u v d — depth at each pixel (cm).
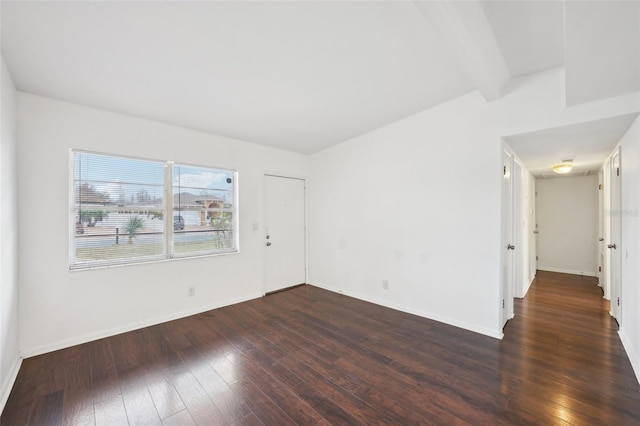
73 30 179
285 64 231
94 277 288
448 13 167
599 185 471
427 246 341
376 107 325
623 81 202
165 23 177
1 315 197
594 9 138
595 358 242
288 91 277
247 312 365
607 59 176
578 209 563
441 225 328
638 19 142
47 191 263
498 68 243
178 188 354
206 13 171
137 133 318
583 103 238
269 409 186
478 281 299
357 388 207
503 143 292
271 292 452
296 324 326
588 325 312
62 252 270
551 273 569
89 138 287
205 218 379
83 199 287
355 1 168
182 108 301
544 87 256
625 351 253
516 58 238
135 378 221
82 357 252
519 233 407
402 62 237
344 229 443
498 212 284
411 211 356
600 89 214
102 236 298
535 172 510
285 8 171
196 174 371
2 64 203
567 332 296
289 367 236
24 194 250
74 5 159
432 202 335
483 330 295
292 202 486
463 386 207
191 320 338
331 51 217
